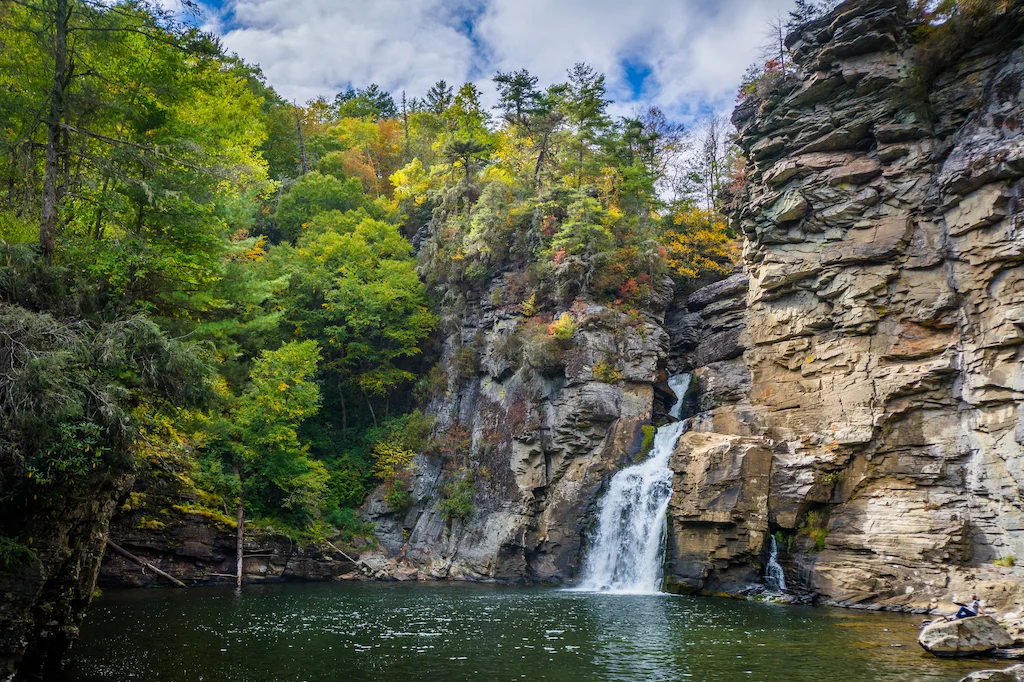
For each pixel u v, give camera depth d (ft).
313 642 80.48
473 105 283.79
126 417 59.88
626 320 166.61
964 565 105.70
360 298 197.16
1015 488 103.45
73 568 66.13
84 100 75.61
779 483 127.13
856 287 127.54
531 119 231.71
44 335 58.23
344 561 160.66
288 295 195.72
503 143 255.29
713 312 177.99
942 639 74.23
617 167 220.23
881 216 127.13
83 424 56.49
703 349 174.40
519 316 176.86
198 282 99.14
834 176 132.26
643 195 217.97
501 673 66.08
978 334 111.65
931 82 126.93
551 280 173.88
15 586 57.06
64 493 60.03
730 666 68.69
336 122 323.98
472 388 183.21
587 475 154.51
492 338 182.50
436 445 176.45
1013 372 106.32
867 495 118.93
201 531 140.46
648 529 139.03
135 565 132.16
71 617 68.23
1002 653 72.28
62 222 83.35
